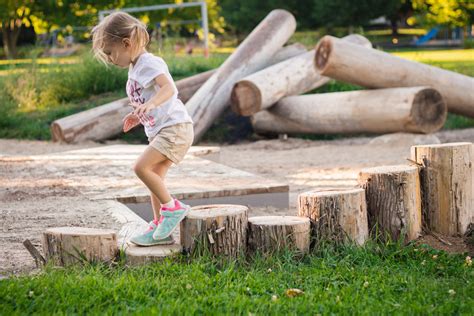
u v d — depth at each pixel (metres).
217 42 53.88
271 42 17.23
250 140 16.70
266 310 4.70
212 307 4.75
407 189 6.35
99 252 5.66
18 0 34.69
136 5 35.72
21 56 36.78
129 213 7.60
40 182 9.55
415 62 14.36
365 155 13.16
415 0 44.19
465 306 4.82
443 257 6.05
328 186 10.32
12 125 17.41
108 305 4.76
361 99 14.09
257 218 6.04
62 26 35.44
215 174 9.62
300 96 15.59
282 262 5.73
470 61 30.17
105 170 10.38
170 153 5.62
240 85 15.22
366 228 6.21
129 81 5.65
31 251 5.80
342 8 47.03
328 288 5.18
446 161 6.62
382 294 5.12
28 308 4.67
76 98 19.30
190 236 5.72
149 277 5.29
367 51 13.87
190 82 17.17
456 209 6.64
